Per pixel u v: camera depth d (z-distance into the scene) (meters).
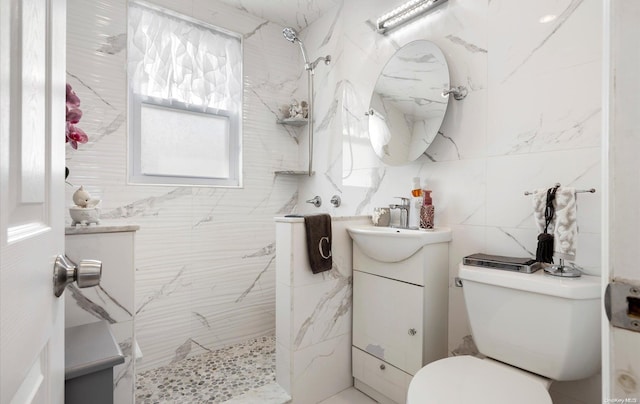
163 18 2.04
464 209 1.53
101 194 1.80
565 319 1.00
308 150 2.52
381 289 1.61
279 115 2.54
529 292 1.08
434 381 1.01
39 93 0.47
